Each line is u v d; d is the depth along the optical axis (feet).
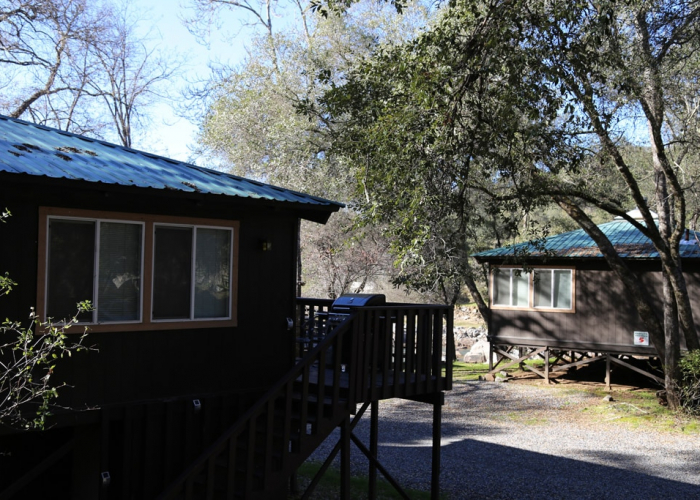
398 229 35.17
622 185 62.13
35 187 20.34
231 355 25.13
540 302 66.64
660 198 53.16
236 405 25.13
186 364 23.79
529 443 45.32
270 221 26.55
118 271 22.20
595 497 34.09
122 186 20.57
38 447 24.98
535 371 68.39
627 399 58.65
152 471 22.68
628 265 62.75
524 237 72.38
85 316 21.35
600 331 63.67
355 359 23.73
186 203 23.82
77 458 23.43
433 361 27.78
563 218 98.99
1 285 16.60
